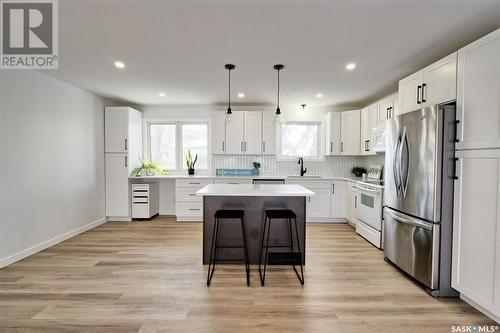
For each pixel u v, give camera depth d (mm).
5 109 2900
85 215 4332
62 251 3385
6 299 2236
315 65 3090
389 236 2994
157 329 1859
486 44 1913
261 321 1956
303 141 5609
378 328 1888
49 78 3520
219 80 3695
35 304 2162
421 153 2434
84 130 4281
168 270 2840
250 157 5527
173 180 5566
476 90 2008
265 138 5242
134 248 3520
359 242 3824
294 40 2453
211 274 2707
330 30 2262
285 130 5598
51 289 2410
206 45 2564
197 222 4965
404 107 3039
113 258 3164
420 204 2445
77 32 2307
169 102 5180
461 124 2156
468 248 2084
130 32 2305
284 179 4945
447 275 2303
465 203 2115
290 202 3055
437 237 2293
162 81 3752
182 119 5535
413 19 2084
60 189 3744
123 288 2436
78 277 2652
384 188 3189
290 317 2008
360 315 2041
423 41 2467
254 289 2439
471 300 2164
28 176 3197
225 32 2303
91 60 2947
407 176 2639
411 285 2533
